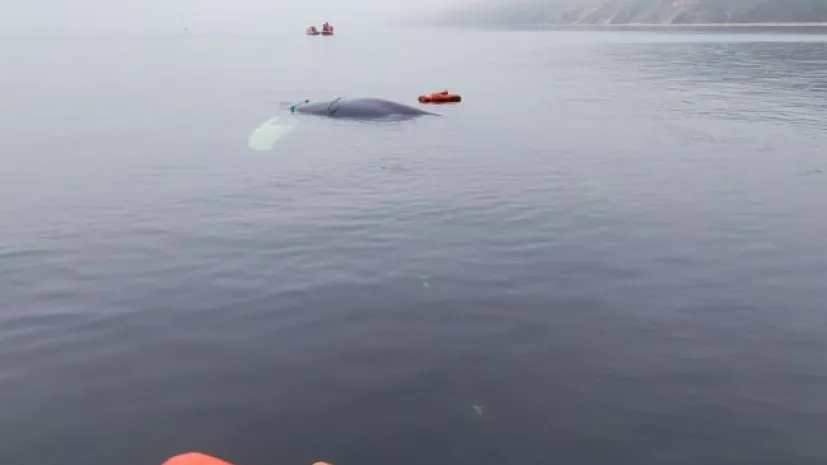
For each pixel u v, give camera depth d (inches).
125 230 494.9
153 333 334.3
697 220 513.3
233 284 393.4
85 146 815.1
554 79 1656.0
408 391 281.7
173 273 410.9
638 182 629.9
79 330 338.0
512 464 237.5
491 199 572.1
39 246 461.4
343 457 240.5
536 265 421.7
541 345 321.1
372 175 660.7
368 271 411.8
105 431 256.1
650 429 257.1
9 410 269.7
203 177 656.4
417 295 376.8
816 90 1327.5
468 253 442.9
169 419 263.1
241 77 1756.9
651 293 379.9
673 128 924.6
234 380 290.5
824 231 486.0
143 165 711.1
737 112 1059.3
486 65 2160.4
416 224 503.8
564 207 548.1
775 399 276.4
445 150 784.9
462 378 292.0
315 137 868.0
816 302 367.6
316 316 351.3
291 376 293.6
